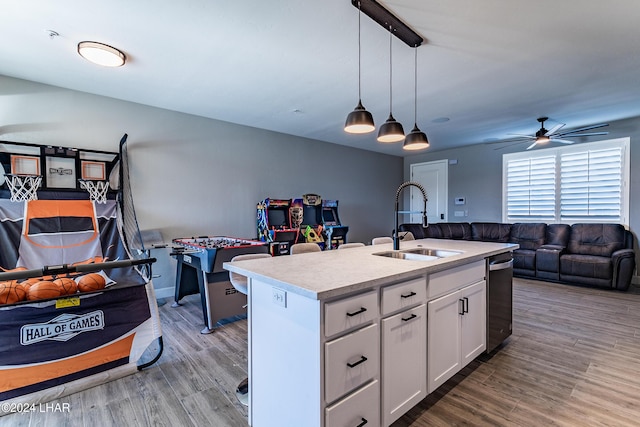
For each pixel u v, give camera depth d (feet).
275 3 6.32
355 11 6.59
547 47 8.05
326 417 4.06
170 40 7.71
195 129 13.97
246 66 9.15
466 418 5.65
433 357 5.91
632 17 6.73
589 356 7.98
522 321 10.44
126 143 12.10
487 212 20.48
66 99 10.89
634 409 5.85
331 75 9.77
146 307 7.69
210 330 9.67
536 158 18.20
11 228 9.32
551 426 5.42
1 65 9.08
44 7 6.36
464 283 6.85
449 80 10.16
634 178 14.97
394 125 7.76
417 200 24.45
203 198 14.24
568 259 14.97
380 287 4.83
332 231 16.96
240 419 5.68
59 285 6.77
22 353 6.15
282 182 17.33
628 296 13.21
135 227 12.25
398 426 5.44
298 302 4.32
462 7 6.40
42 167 10.39
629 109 13.29
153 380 6.97
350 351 4.35
